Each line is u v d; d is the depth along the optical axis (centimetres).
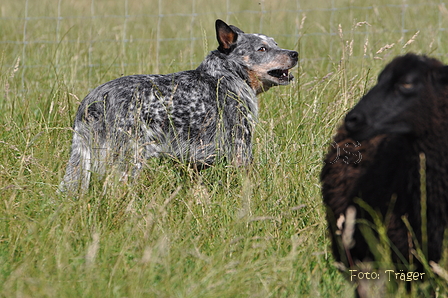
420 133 591
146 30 1994
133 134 898
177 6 2445
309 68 1492
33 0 2341
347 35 1786
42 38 1727
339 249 657
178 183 891
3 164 931
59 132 1005
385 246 596
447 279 559
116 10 2342
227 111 980
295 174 881
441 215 597
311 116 1030
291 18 2145
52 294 566
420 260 593
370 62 1393
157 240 685
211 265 645
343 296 639
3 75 1297
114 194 802
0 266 646
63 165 919
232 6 2448
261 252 683
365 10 2089
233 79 1011
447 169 591
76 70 1364
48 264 630
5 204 774
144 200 812
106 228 730
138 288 588
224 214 808
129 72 1404
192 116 948
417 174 595
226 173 940
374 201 621
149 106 923
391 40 1627
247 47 1027
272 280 639
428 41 1583
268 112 1116
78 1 2325
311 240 724
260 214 799
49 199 793
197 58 1692
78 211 769
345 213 645
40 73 1445
